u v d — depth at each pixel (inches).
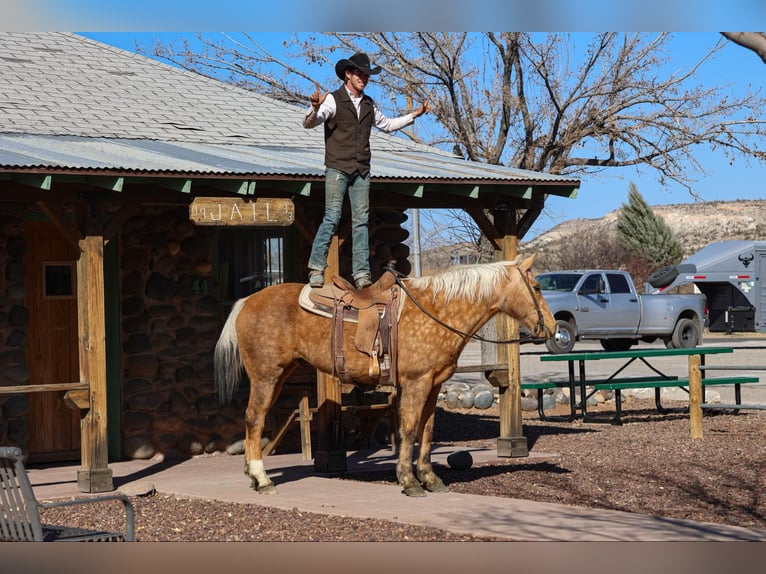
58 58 591.5
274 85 1001.5
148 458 487.5
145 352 489.7
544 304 364.2
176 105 563.8
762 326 1435.8
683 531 297.1
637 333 1115.3
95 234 388.5
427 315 361.7
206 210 401.7
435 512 334.3
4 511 254.1
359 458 487.8
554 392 771.4
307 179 410.3
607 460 471.5
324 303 372.2
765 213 3590.1
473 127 958.4
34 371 482.3
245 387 509.4
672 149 936.3
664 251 2080.5
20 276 465.1
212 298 503.8
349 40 987.9
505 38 913.5
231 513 343.6
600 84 927.0
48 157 380.2
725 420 647.1
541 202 489.4
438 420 667.4
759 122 924.6
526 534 294.0
